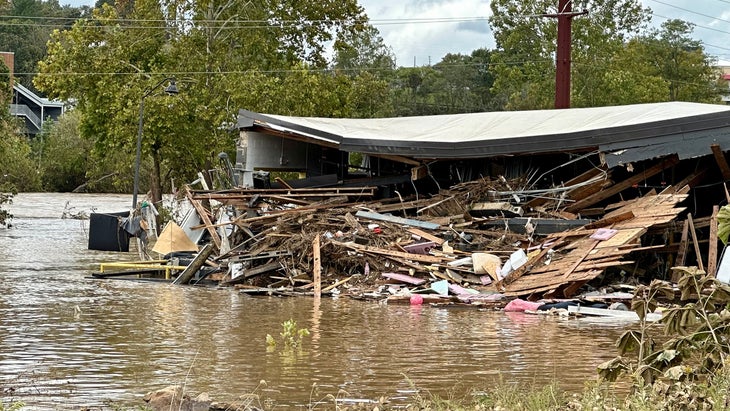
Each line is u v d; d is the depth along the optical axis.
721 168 23.52
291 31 48.38
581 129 25.44
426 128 30.39
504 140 25.84
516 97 67.38
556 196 24.83
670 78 78.94
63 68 45.75
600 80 63.06
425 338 16.03
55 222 52.34
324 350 14.71
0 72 54.25
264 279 24.31
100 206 66.00
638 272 22.92
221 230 26.25
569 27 38.28
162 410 10.37
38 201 71.19
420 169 28.14
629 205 23.22
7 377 12.30
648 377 10.00
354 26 49.09
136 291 23.12
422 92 99.81
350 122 32.12
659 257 23.25
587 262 20.92
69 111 88.88
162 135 43.94
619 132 23.81
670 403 9.02
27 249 35.97
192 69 45.44
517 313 19.61
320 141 29.08
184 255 28.55
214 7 47.59
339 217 25.08
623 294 21.03
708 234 24.02
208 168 45.53
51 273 27.59
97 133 47.16
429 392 11.59
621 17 65.19
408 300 21.14
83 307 19.80
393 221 24.59
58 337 15.71
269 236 24.72
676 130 23.31
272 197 26.56
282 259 24.08
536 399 9.95
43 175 86.88
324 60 49.31
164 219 41.16
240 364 13.41
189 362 13.55
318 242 23.64
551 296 20.61
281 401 11.09
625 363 10.15
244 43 46.88
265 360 13.77
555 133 25.02
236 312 19.39
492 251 22.89
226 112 43.81
